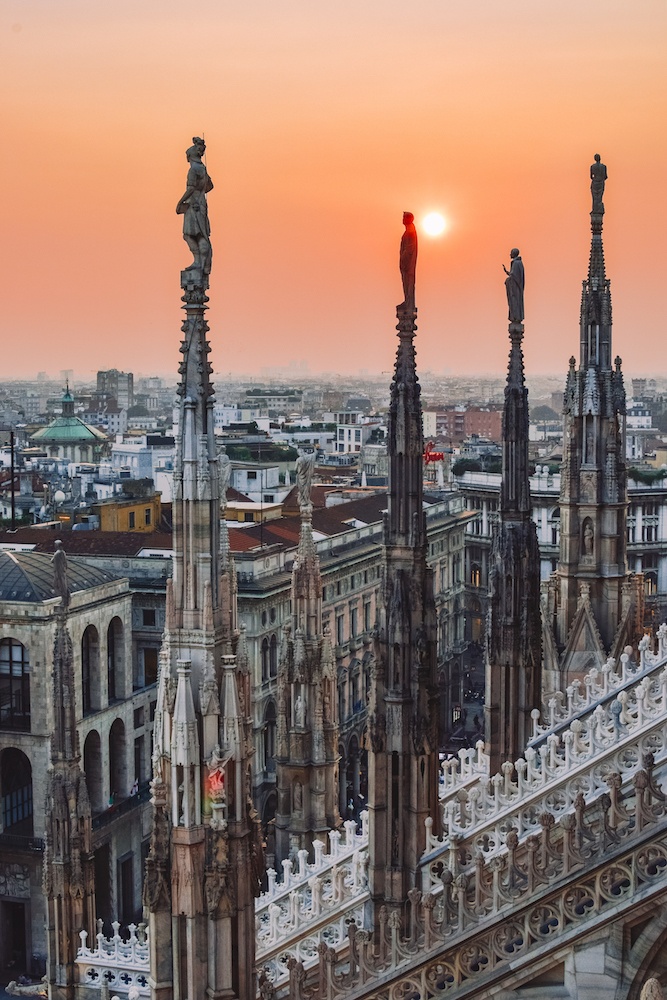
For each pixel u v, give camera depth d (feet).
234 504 367.25
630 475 478.59
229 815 67.36
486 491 505.25
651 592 466.70
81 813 112.88
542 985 63.93
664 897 60.13
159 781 67.97
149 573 302.25
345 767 332.80
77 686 253.65
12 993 226.38
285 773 133.28
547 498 452.35
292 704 132.98
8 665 245.86
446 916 67.21
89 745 262.67
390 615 82.17
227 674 67.26
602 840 62.44
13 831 248.73
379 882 82.33
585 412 140.05
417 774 81.82
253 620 285.23
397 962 68.23
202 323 66.80
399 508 82.79
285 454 643.45
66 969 112.57
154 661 296.71
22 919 244.22
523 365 108.78
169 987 68.08
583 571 140.97
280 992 89.61
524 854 78.13
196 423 66.23
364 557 345.72
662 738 78.48
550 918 63.93
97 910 256.32
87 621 256.32
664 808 61.21
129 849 265.13
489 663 107.55
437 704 83.61
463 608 461.37
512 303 108.68
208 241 66.80
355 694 344.28
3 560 254.47
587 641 136.77
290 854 132.77
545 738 95.09
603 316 140.67
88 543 326.65
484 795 84.53
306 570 132.46
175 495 66.54
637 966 61.26
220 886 66.85
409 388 82.79
